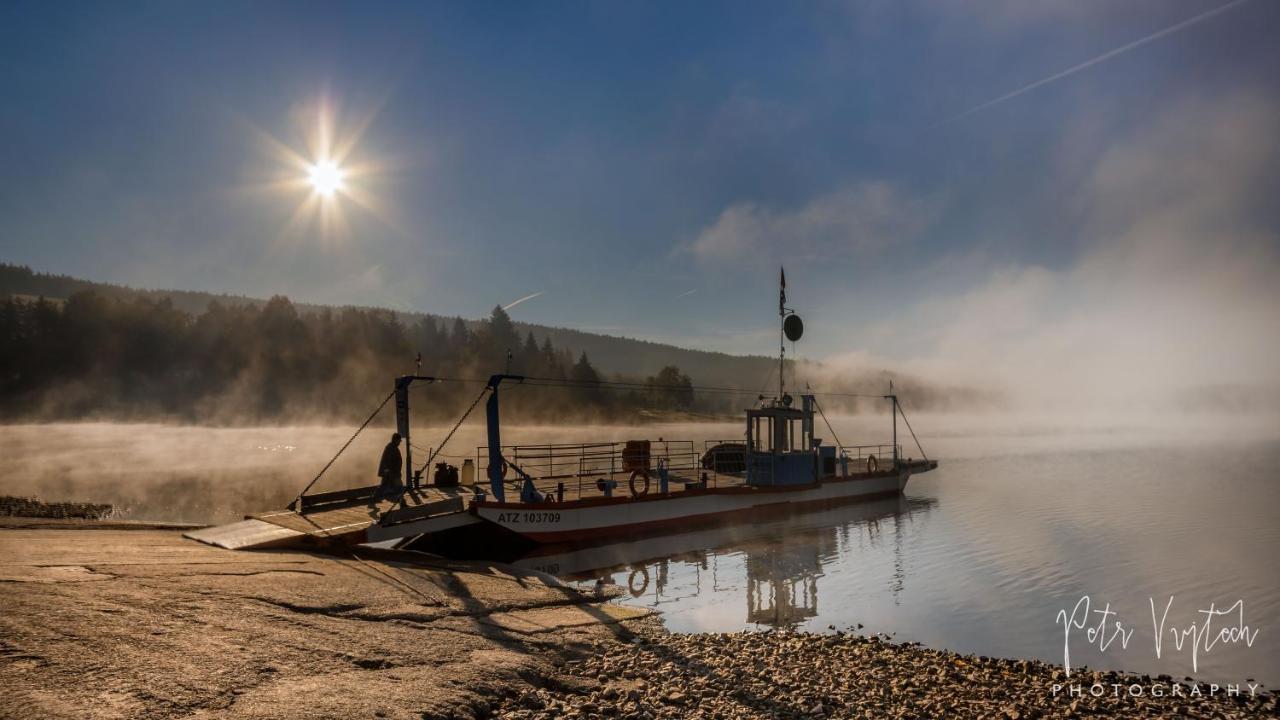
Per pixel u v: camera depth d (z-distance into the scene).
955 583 22.84
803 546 29.70
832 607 19.73
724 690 11.38
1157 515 38.34
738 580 23.23
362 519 21.52
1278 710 11.76
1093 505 42.84
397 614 13.41
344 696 9.24
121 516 33.50
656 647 13.85
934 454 93.38
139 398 168.50
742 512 33.97
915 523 36.09
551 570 24.67
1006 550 28.69
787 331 39.16
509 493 29.64
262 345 191.88
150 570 14.12
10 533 18.22
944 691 11.77
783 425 37.47
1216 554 27.52
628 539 29.27
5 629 9.76
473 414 179.38
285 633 11.34
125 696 8.33
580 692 11.01
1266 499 45.19
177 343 191.12
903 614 19.02
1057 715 10.88
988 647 16.20
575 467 52.25
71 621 10.41
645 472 31.02
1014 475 63.34
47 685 8.30
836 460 42.25
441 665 11.06
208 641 10.45
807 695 11.26
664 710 10.30
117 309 194.00
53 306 196.12
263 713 8.41
